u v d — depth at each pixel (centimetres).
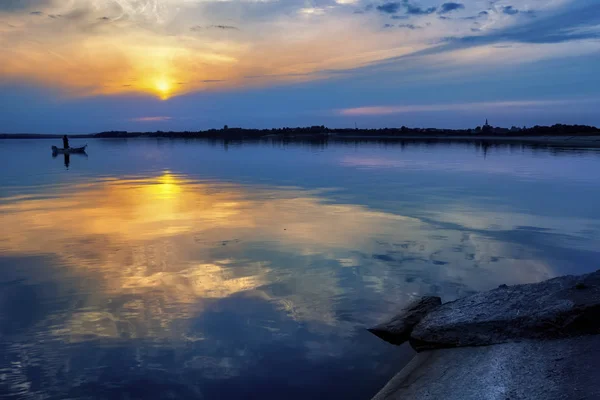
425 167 3484
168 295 757
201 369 536
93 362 549
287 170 3294
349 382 516
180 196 1922
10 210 1592
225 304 721
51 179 2789
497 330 587
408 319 664
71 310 695
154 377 518
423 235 1176
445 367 535
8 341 598
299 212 1517
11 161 4794
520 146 7294
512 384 466
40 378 514
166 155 5747
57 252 1012
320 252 1011
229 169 3428
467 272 881
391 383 514
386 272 878
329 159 4506
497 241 1112
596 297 582
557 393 430
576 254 1000
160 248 1042
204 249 1033
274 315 683
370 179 2625
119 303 722
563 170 3106
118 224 1321
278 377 521
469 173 2959
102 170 3494
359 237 1152
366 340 615
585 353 492
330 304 726
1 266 910
